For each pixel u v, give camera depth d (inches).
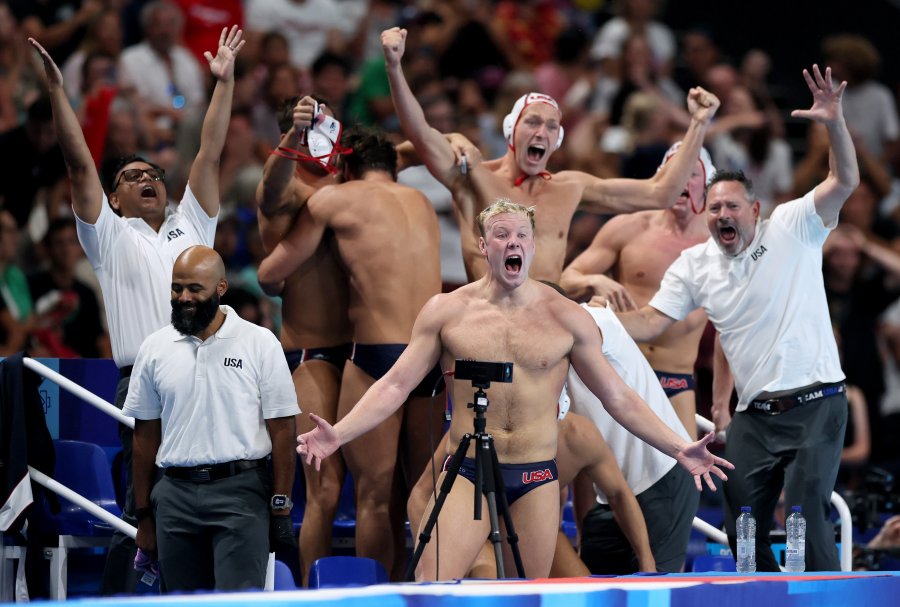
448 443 717.9
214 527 693.3
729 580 608.7
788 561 793.6
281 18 1604.3
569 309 709.3
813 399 806.5
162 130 1380.4
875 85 1747.0
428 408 831.7
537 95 881.5
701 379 1158.3
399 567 852.6
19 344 1136.8
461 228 871.7
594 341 709.3
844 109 1743.4
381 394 697.0
